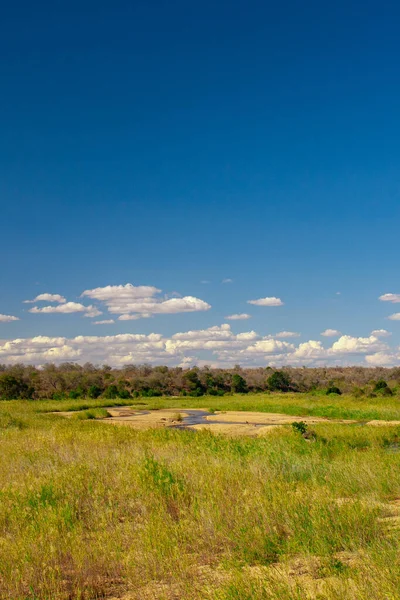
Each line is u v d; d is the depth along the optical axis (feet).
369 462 41.52
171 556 20.42
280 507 25.11
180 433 70.03
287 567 19.22
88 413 141.79
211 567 20.11
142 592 18.02
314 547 20.65
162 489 29.22
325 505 24.75
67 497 29.01
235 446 48.73
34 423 98.32
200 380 342.23
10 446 51.75
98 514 26.35
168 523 24.32
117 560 20.48
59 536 22.82
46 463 40.37
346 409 143.95
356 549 20.36
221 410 168.66
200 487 29.89
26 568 19.69
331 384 330.95
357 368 485.97
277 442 54.65
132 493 29.71
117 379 350.84
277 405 171.32
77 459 41.29
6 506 27.35
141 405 204.64
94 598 18.06
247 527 22.65
